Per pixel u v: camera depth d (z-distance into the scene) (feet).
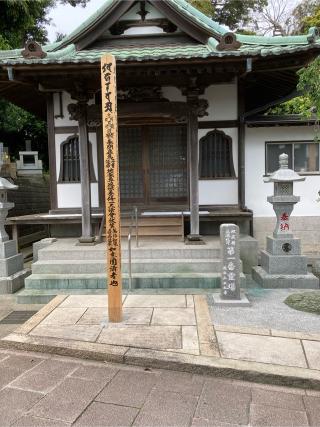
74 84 22.52
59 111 27.78
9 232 35.06
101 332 13.76
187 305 16.60
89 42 25.79
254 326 14.23
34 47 20.54
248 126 27.66
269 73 25.02
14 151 65.31
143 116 23.61
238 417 9.32
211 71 21.06
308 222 28.48
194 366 11.43
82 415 9.44
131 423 9.10
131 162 27.73
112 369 11.82
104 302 17.29
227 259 16.81
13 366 12.12
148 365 11.87
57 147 28.02
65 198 28.17
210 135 27.45
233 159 27.50
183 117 23.41
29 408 9.77
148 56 19.42
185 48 24.38
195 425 9.01
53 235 27.71
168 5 24.86
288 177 20.06
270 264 20.11
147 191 27.78
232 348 12.36
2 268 21.04
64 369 11.87
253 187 28.32
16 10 43.29
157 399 10.12
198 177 25.39
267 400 10.07
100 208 27.68
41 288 19.95
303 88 19.44
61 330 14.02
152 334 13.52
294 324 14.44
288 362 11.41
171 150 27.53
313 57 20.34
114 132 14.48
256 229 28.50
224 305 16.58
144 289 19.44
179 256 21.66
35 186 46.03
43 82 22.59
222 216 25.58
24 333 13.82
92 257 22.00
